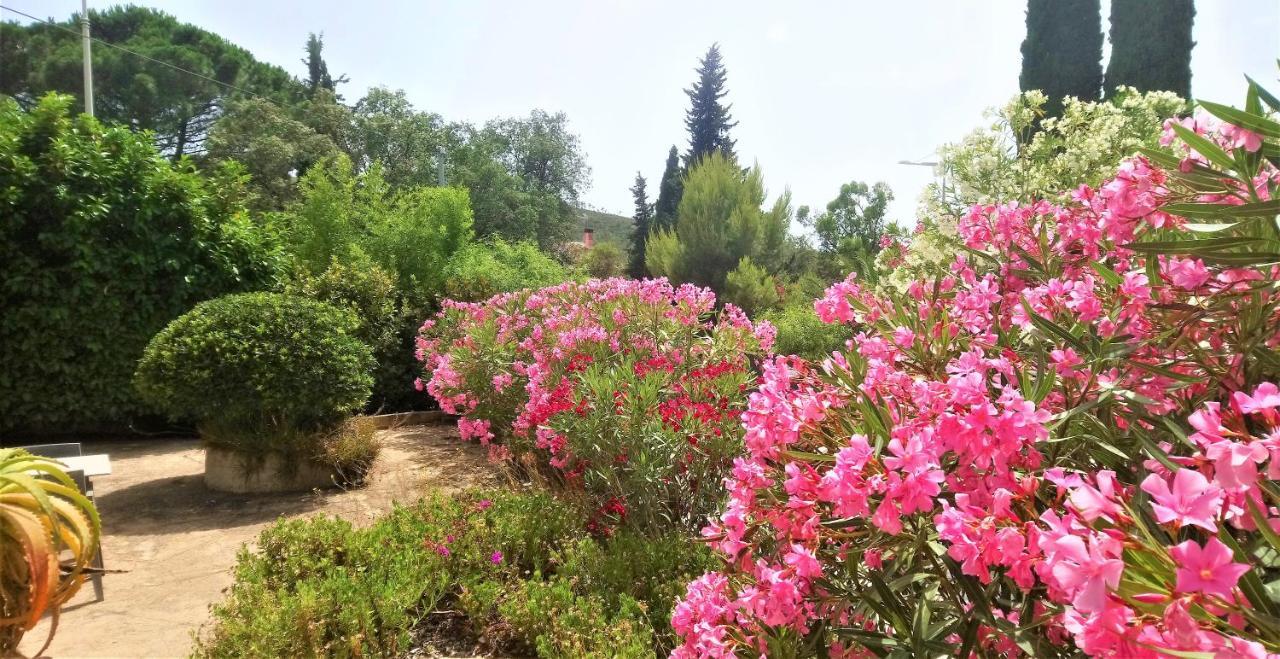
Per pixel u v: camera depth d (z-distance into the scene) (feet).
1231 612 2.51
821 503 4.99
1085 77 34.63
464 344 20.30
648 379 12.85
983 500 4.02
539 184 119.44
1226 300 4.30
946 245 10.48
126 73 85.87
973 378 4.04
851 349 6.31
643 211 108.88
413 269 35.29
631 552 10.70
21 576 7.49
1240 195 4.50
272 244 27.45
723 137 95.55
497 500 12.82
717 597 5.90
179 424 25.07
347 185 39.40
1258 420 3.48
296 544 11.01
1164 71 32.19
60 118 22.34
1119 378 4.50
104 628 10.28
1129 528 2.88
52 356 21.81
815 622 5.46
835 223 84.53
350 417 19.86
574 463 14.30
